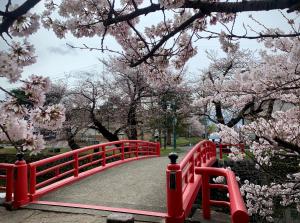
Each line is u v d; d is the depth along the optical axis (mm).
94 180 9688
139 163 13727
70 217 6207
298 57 3590
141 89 23203
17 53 2281
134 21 4324
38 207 6805
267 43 4723
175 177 5578
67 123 21891
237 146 7691
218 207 10078
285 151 7461
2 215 6488
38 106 2469
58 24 3725
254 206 7840
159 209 6684
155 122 25391
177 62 4547
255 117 6758
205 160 12727
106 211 6465
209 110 21422
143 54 4484
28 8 2119
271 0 2523
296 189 7203
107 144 12227
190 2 2787
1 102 2383
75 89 23297
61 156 8789
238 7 2654
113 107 23766
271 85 4938
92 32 3812
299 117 6551
